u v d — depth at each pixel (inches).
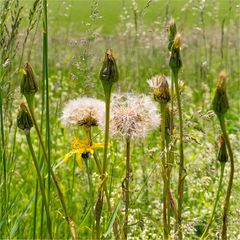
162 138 114.2
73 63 165.9
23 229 166.9
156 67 290.2
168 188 119.3
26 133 100.8
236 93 332.5
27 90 98.7
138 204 179.2
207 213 169.3
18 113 100.4
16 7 132.0
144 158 188.7
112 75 97.3
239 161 197.6
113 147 188.2
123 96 117.8
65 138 235.1
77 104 115.1
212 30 365.4
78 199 193.3
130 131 110.8
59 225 162.6
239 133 240.4
